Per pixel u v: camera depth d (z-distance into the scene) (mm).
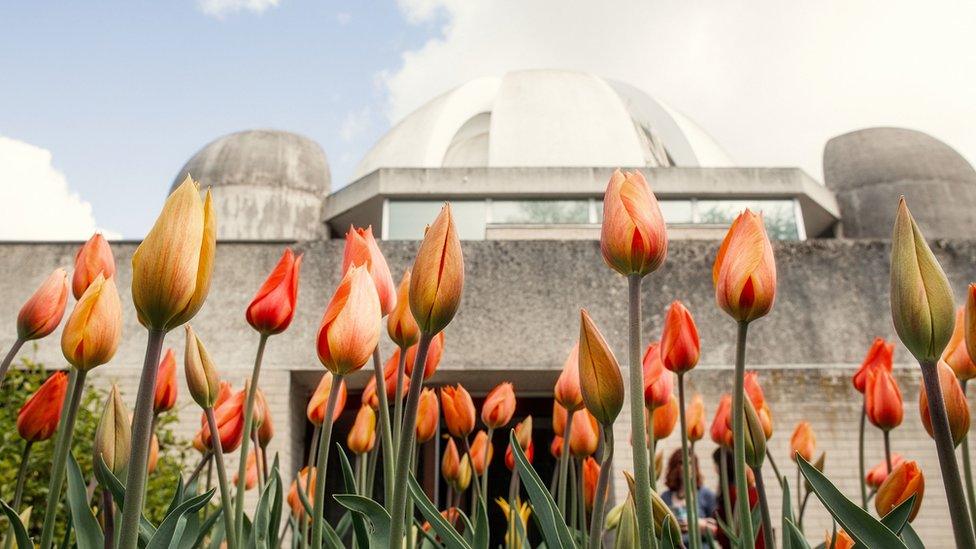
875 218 18031
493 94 24531
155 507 3602
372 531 1288
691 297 9180
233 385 8750
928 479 8305
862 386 2439
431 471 8062
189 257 945
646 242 1239
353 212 16359
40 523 3377
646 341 9008
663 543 1346
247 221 17125
